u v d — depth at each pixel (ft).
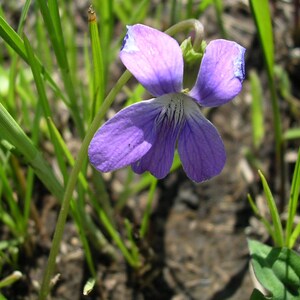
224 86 0.19
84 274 0.30
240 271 0.31
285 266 0.24
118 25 0.40
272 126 0.37
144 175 0.32
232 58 0.19
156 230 0.32
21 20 0.23
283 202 0.33
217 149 0.21
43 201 0.33
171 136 0.21
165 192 0.34
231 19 0.41
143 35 0.18
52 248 0.24
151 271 0.30
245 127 0.37
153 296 0.30
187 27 0.21
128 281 0.30
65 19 0.34
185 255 0.31
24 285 0.29
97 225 0.31
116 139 0.20
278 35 0.40
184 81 0.20
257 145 0.35
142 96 0.36
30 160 0.24
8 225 0.29
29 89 0.32
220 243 0.32
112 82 0.38
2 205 0.31
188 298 0.30
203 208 0.33
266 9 0.26
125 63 0.18
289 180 0.35
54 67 0.38
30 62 0.23
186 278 0.30
